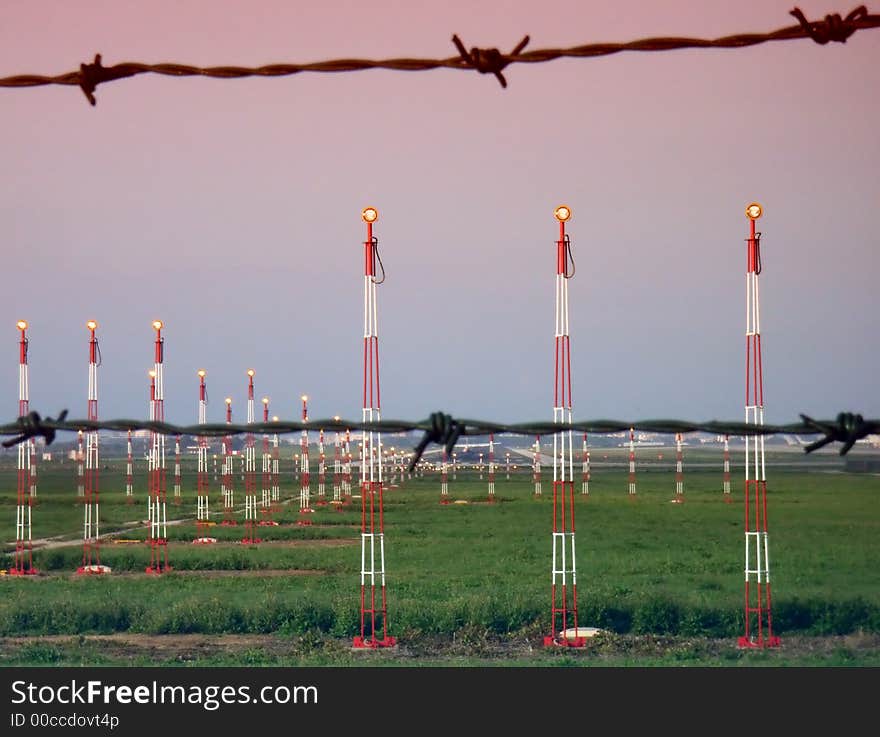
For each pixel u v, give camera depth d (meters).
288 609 153.62
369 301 113.38
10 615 153.25
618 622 149.50
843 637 138.12
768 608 131.38
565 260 114.06
